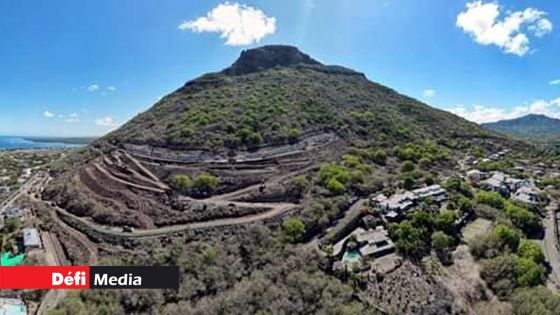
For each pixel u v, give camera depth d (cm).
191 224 7412
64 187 9475
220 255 6438
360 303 5631
